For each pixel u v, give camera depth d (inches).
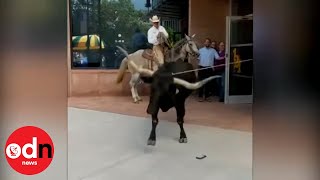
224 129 234.4
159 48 226.7
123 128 237.8
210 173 152.0
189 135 219.6
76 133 221.9
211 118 268.1
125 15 404.2
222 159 170.7
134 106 323.0
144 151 185.9
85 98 375.6
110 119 266.1
